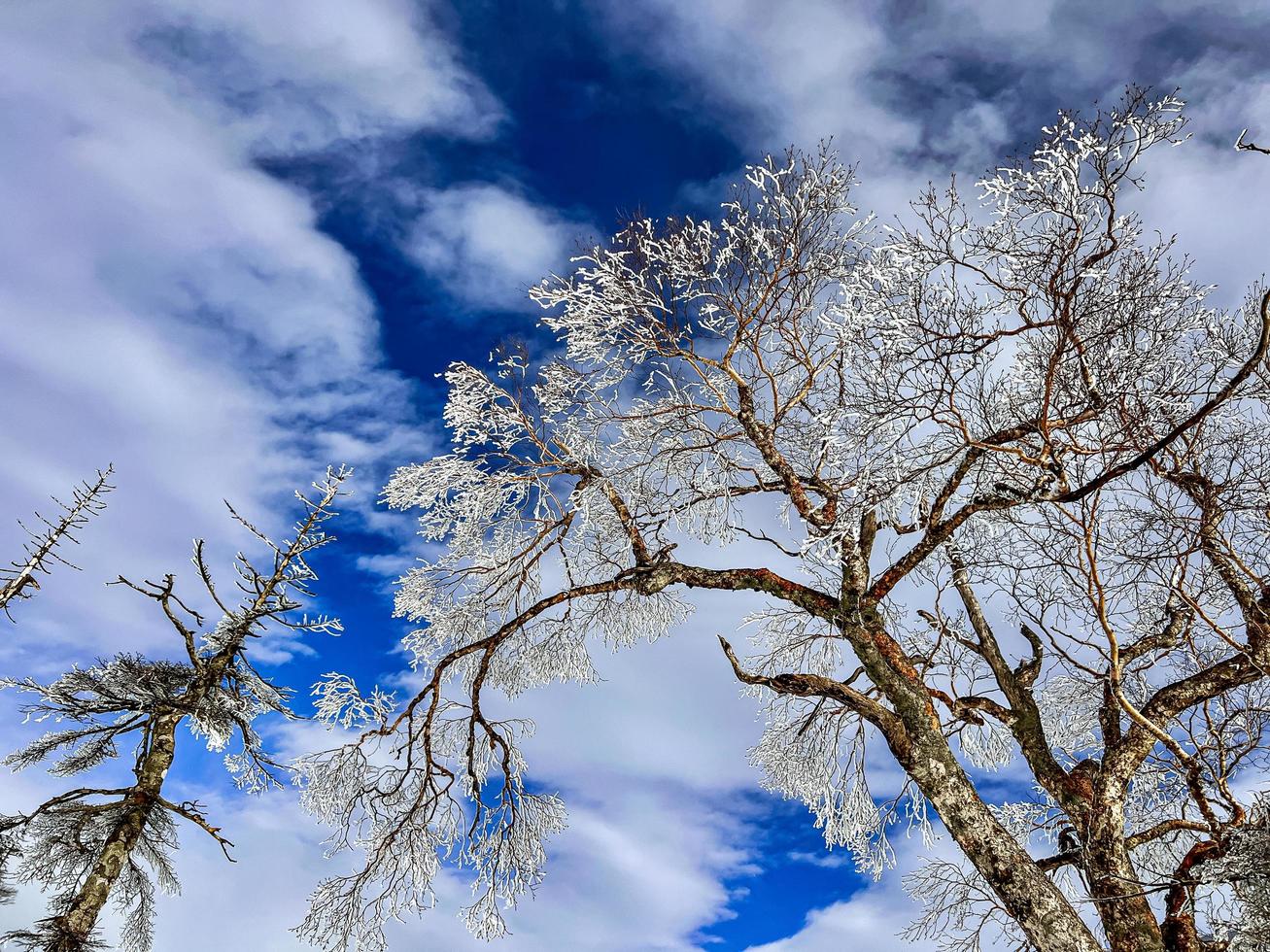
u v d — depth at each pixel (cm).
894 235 707
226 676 822
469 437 993
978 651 981
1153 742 822
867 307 750
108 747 812
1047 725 1097
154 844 771
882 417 749
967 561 871
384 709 974
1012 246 666
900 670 834
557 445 1016
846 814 1039
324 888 965
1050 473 721
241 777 836
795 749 1098
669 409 953
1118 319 689
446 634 1082
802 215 852
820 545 820
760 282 875
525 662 1107
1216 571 787
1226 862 682
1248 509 733
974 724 957
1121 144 615
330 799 976
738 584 945
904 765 807
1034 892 719
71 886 698
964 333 695
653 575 963
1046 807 995
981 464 809
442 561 1048
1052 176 633
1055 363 676
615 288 871
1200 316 732
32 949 631
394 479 977
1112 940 741
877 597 856
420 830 995
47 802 709
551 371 978
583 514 1012
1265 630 780
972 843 754
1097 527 713
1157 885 714
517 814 1024
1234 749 777
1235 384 578
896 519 840
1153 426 713
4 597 789
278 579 835
